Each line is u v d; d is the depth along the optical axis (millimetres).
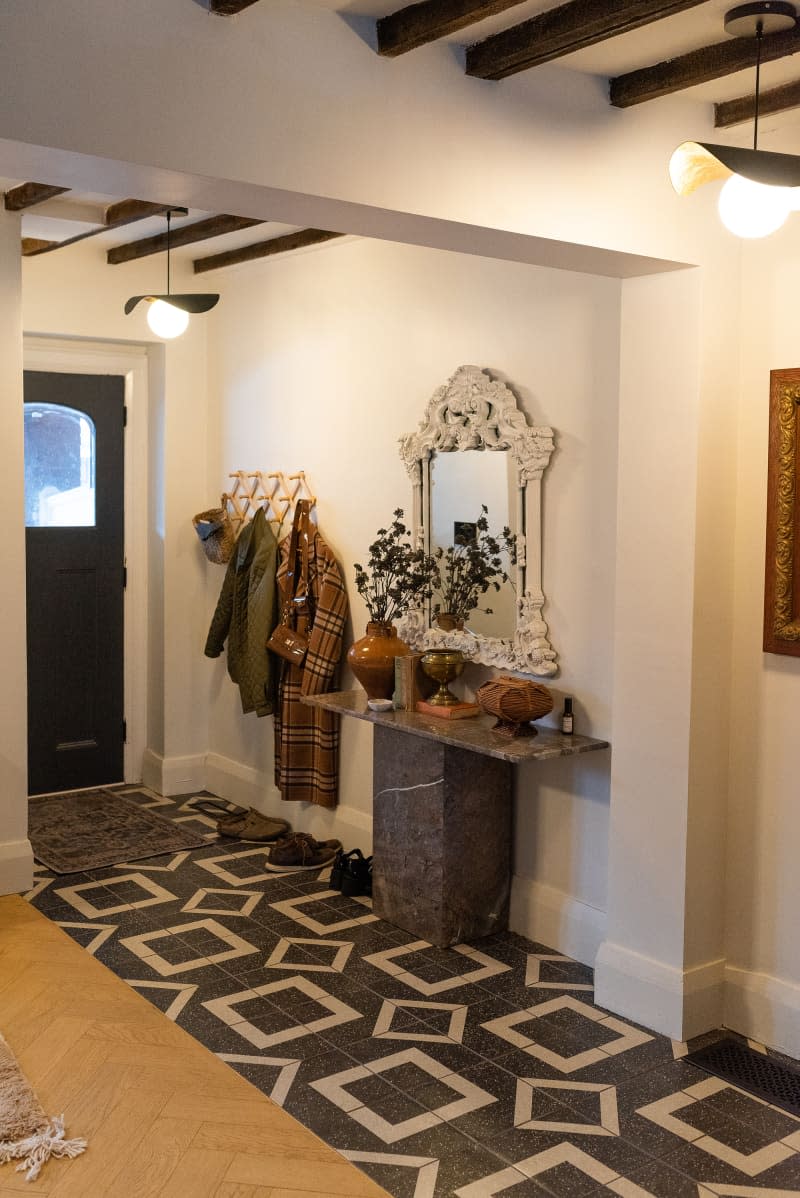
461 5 2250
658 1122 2775
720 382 3146
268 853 4789
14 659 4250
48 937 3863
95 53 2113
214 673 5684
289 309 4965
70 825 5113
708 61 2650
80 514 5590
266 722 5270
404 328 4305
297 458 4977
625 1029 3262
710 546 3160
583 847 3703
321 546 4723
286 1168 2547
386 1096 2867
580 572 3627
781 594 3094
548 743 3490
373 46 2475
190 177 2277
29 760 5543
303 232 4590
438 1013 3336
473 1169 2564
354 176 2469
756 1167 2600
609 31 2350
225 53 2268
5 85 2021
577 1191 2494
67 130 2094
